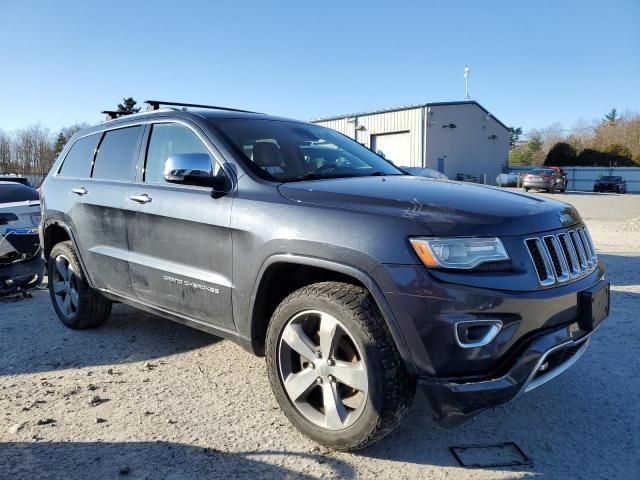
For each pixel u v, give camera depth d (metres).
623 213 19.02
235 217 3.19
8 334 4.93
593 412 3.32
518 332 2.52
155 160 4.01
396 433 3.09
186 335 4.82
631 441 2.98
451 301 2.44
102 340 4.71
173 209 3.60
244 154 3.48
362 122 39.94
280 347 3.01
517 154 71.00
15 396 3.58
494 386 2.44
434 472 2.70
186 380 3.84
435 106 36.38
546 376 2.68
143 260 3.90
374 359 2.60
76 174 4.89
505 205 2.82
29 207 7.42
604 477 2.65
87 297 4.76
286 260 2.90
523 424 3.19
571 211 3.17
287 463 2.77
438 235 2.52
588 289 2.84
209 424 3.19
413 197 2.85
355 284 2.87
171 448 2.92
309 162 3.73
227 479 2.64
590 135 71.56
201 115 3.84
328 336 2.79
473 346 2.46
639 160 54.59
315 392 3.04
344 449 2.81
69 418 3.27
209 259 3.38
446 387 2.47
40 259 6.55
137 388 3.70
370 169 3.96
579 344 2.84
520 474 2.68
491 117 42.00
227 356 4.30
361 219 2.71
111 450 2.90
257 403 3.47
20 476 2.66
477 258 2.50
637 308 5.46
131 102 39.97
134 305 4.19
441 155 37.53
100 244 4.39
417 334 2.50
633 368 3.96
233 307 3.25
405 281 2.51
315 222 2.83
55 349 4.50
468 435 3.06
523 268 2.57
